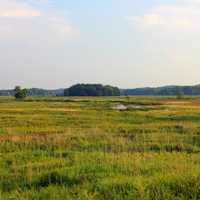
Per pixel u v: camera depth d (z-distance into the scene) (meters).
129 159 16.22
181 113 59.25
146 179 11.89
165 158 17.11
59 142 25.17
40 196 11.18
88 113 60.66
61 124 42.50
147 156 17.70
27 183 12.95
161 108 79.00
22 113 60.69
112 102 114.19
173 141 25.83
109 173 13.21
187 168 13.59
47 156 19.86
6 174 14.73
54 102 117.00
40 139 26.52
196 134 30.41
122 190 11.09
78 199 10.48
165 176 12.05
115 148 22.73
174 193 10.66
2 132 33.50
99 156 17.72
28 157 19.41
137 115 56.12
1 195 11.56
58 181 12.85
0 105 93.62
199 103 108.31
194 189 10.61
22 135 30.38
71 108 78.81
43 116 53.59
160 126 37.22
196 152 21.55
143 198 10.24
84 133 31.16
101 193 10.98
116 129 35.41
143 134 30.05
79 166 14.47
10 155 20.09
